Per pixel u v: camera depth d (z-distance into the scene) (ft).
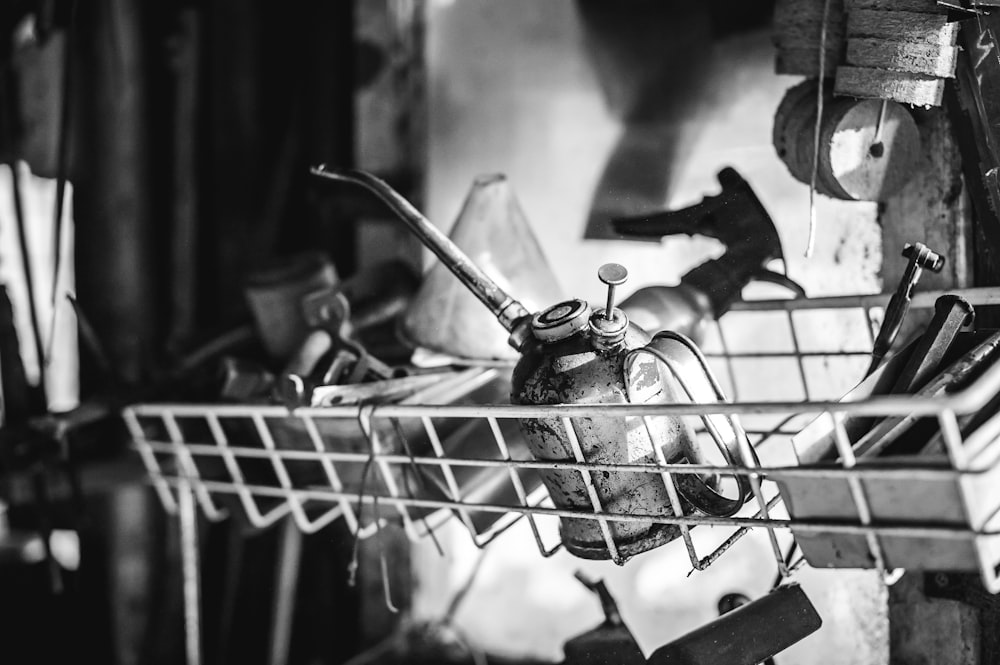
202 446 4.44
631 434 3.48
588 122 5.16
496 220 4.25
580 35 5.16
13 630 5.72
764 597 3.66
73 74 5.45
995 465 3.10
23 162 6.26
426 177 5.55
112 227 5.84
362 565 5.56
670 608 5.04
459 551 5.44
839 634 4.34
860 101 3.82
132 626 5.68
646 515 3.43
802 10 3.88
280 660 5.41
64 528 5.31
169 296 5.96
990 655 3.84
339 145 5.77
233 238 5.92
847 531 3.19
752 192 4.07
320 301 4.22
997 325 3.80
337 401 3.97
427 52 5.51
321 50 5.77
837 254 4.45
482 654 5.28
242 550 5.58
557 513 3.56
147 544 5.71
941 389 3.34
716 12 4.84
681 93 4.94
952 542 3.13
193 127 5.90
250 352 4.75
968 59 3.76
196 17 5.92
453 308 4.21
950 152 3.94
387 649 5.35
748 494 3.51
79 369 5.90
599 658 3.86
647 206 5.02
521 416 3.51
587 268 5.18
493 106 5.39
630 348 3.53
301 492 4.19
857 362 4.41
